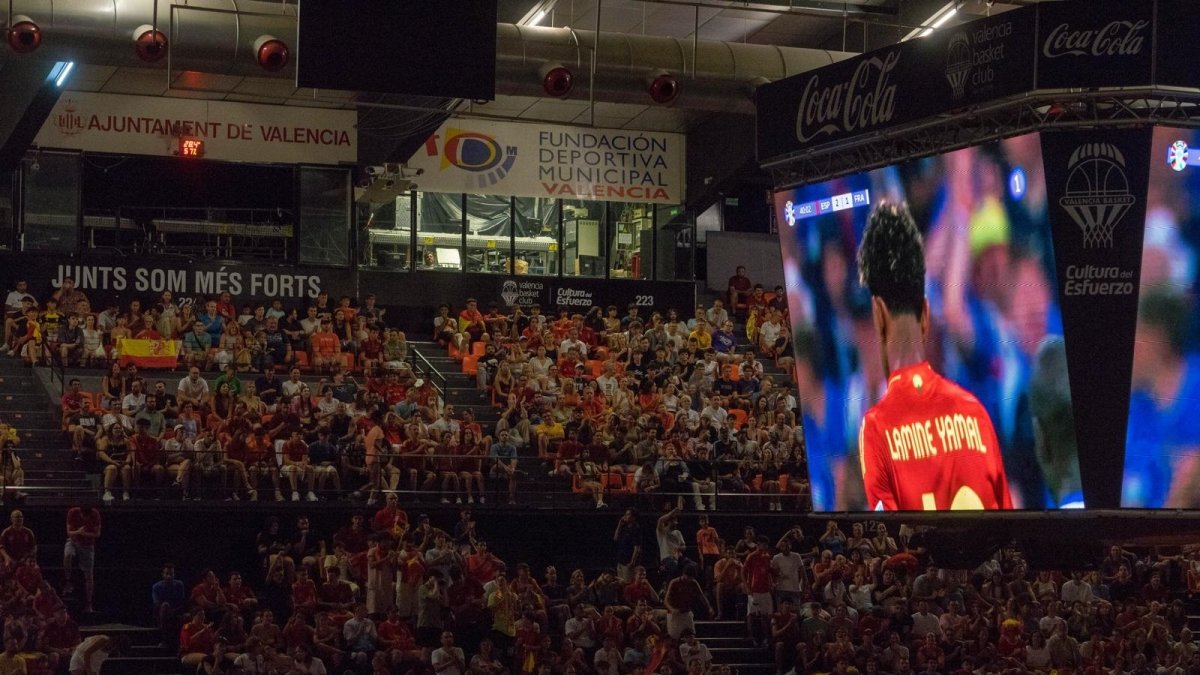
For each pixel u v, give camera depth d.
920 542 19.25
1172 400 17.22
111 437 25.12
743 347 35.56
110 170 33.56
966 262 18.00
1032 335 17.48
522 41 28.11
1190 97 17.11
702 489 28.00
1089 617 25.61
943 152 18.20
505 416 28.70
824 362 19.72
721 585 25.30
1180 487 17.25
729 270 38.66
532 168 37.09
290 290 34.50
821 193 19.66
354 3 22.50
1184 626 25.61
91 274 32.97
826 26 34.38
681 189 38.22
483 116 35.59
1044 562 18.22
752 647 24.61
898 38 32.72
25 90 28.11
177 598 22.72
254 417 26.27
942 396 18.31
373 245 35.62
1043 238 17.28
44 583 21.45
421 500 26.41
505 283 36.47
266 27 26.27
